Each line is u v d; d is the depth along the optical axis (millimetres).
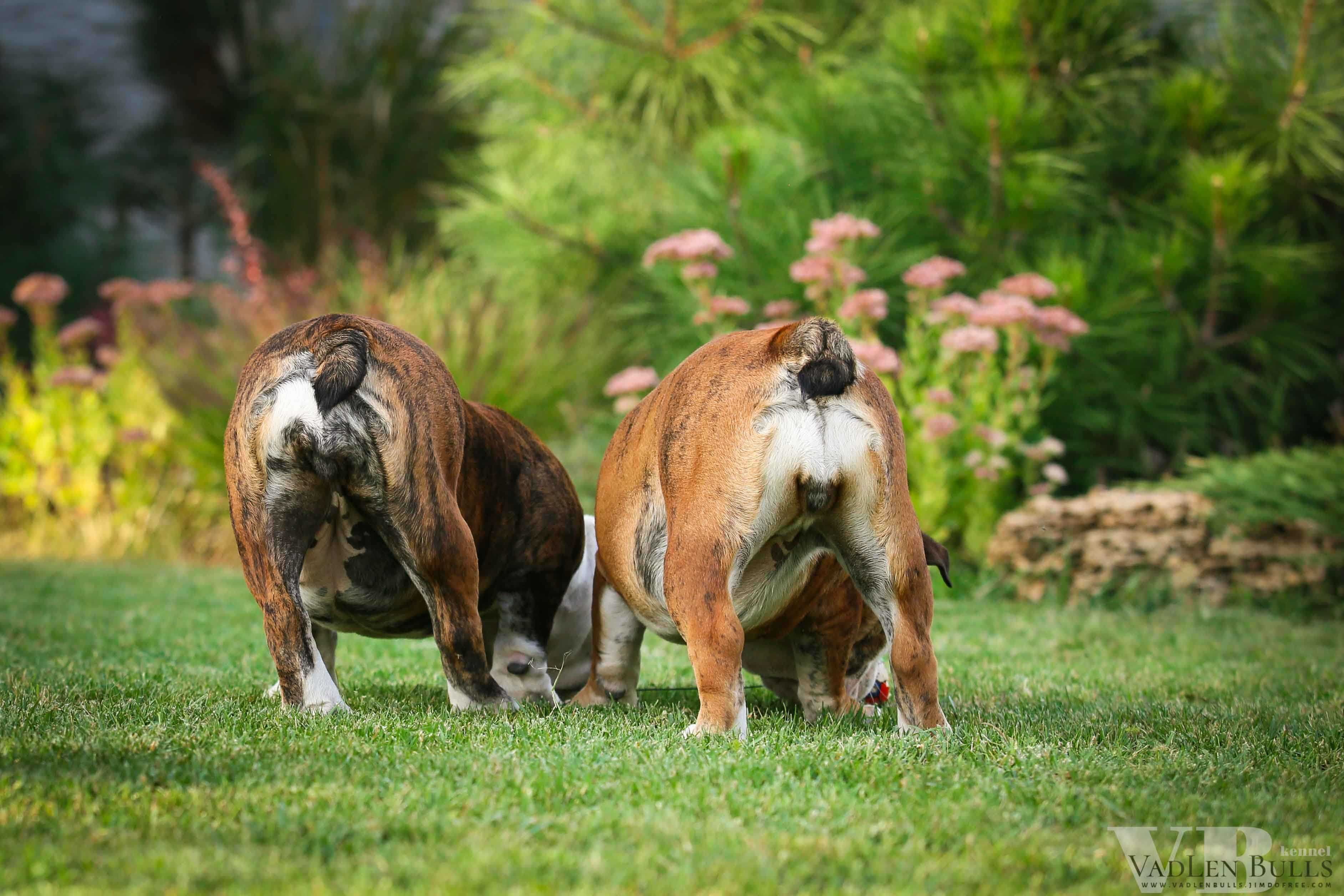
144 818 3436
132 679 6480
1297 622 10758
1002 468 12055
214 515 15906
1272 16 14719
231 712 5168
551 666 6844
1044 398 13328
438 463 5293
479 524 5938
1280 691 6961
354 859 3176
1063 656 8602
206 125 27359
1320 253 14516
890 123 15109
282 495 5102
